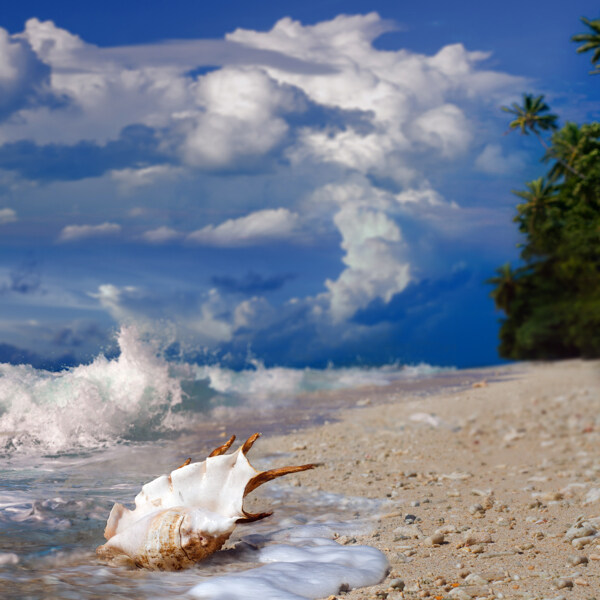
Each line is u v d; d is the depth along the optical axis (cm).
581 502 604
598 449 960
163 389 1105
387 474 770
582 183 6212
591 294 5934
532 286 6519
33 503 535
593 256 6081
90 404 963
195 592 361
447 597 364
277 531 513
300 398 1716
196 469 451
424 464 849
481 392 1919
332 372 2616
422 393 1916
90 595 349
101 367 1088
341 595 372
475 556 445
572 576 392
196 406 1299
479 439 1076
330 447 963
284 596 357
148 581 384
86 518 508
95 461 749
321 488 685
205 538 414
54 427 891
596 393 1788
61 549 436
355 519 557
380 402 1641
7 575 375
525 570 409
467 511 582
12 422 887
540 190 6606
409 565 428
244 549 454
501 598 358
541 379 2491
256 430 1105
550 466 825
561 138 6644
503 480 741
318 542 480
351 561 425
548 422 1260
